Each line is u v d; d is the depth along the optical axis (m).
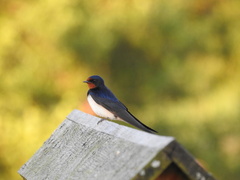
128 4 17.02
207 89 17.16
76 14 16.58
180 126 16.72
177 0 17.19
